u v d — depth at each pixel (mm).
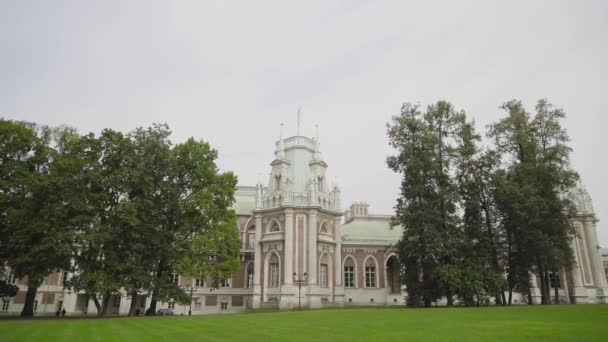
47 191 42219
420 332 19672
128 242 43562
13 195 44969
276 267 66188
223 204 52594
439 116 55250
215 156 53375
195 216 50312
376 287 75500
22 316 44969
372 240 77688
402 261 52594
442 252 48188
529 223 47906
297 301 62031
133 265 42875
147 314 45188
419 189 50844
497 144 55781
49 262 42188
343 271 75875
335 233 70500
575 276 69812
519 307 38188
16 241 41500
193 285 75562
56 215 40875
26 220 42562
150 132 49469
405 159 53375
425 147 52781
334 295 67375
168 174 49125
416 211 50469
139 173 44469
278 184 70375
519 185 50188
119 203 43781
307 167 72312
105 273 42156
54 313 66938
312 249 64562
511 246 53219
